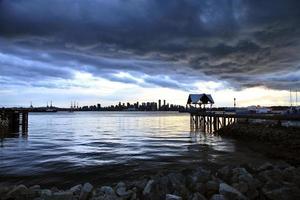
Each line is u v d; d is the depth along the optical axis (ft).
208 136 127.85
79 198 26.78
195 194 24.95
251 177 29.25
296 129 82.69
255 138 96.84
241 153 73.36
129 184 30.71
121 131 168.86
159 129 189.26
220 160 62.85
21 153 73.82
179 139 116.16
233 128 122.11
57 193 26.17
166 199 24.02
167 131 168.45
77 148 85.40
